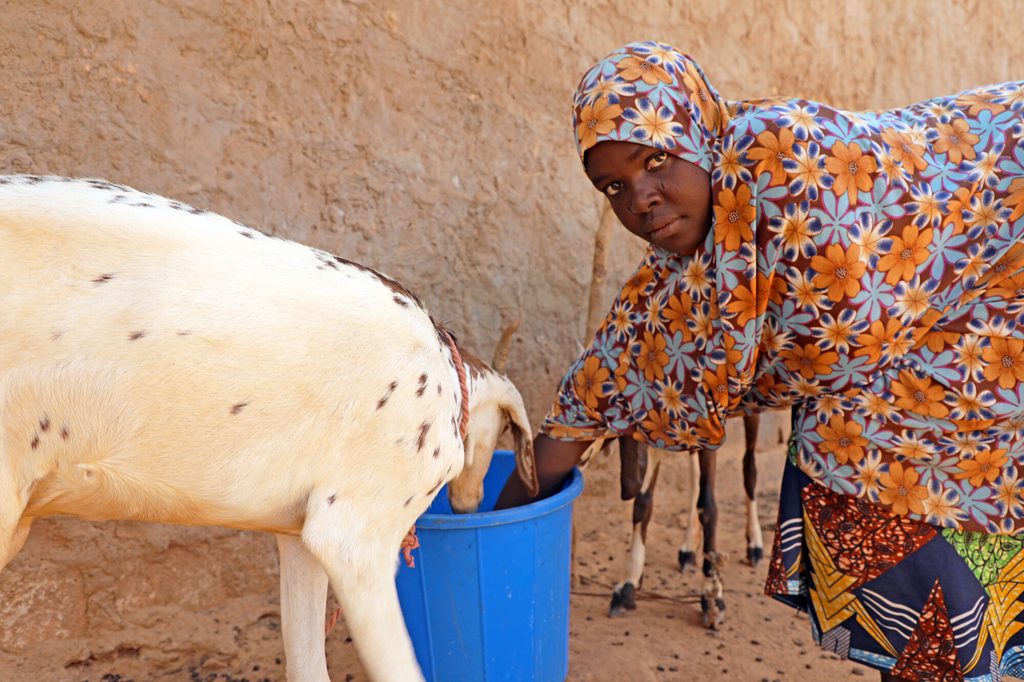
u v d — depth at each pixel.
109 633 3.14
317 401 1.85
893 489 2.18
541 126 4.39
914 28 6.75
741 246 2.05
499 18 4.15
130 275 1.67
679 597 3.83
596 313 3.74
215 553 3.39
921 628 2.22
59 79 2.97
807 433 2.27
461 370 2.29
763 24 5.52
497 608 2.57
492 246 4.23
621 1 4.69
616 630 3.50
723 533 4.75
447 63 3.98
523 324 4.40
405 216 3.89
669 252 2.29
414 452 2.00
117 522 3.15
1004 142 2.08
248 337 1.76
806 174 1.96
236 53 3.35
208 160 3.31
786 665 3.29
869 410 2.17
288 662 2.29
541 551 2.62
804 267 2.02
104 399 1.65
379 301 1.99
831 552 2.29
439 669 2.63
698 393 2.32
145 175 3.17
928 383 2.11
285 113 3.50
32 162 2.94
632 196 2.10
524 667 2.68
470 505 2.69
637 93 2.04
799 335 2.12
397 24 3.79
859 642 2.31
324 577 2.29
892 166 2.00
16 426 1.61
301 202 3.56
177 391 1.70
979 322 2.07
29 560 2.99
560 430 2.69
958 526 2.15
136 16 3.11
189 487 1.80
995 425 2.09
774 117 1.99
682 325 2.29
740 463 5.58
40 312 1.60
